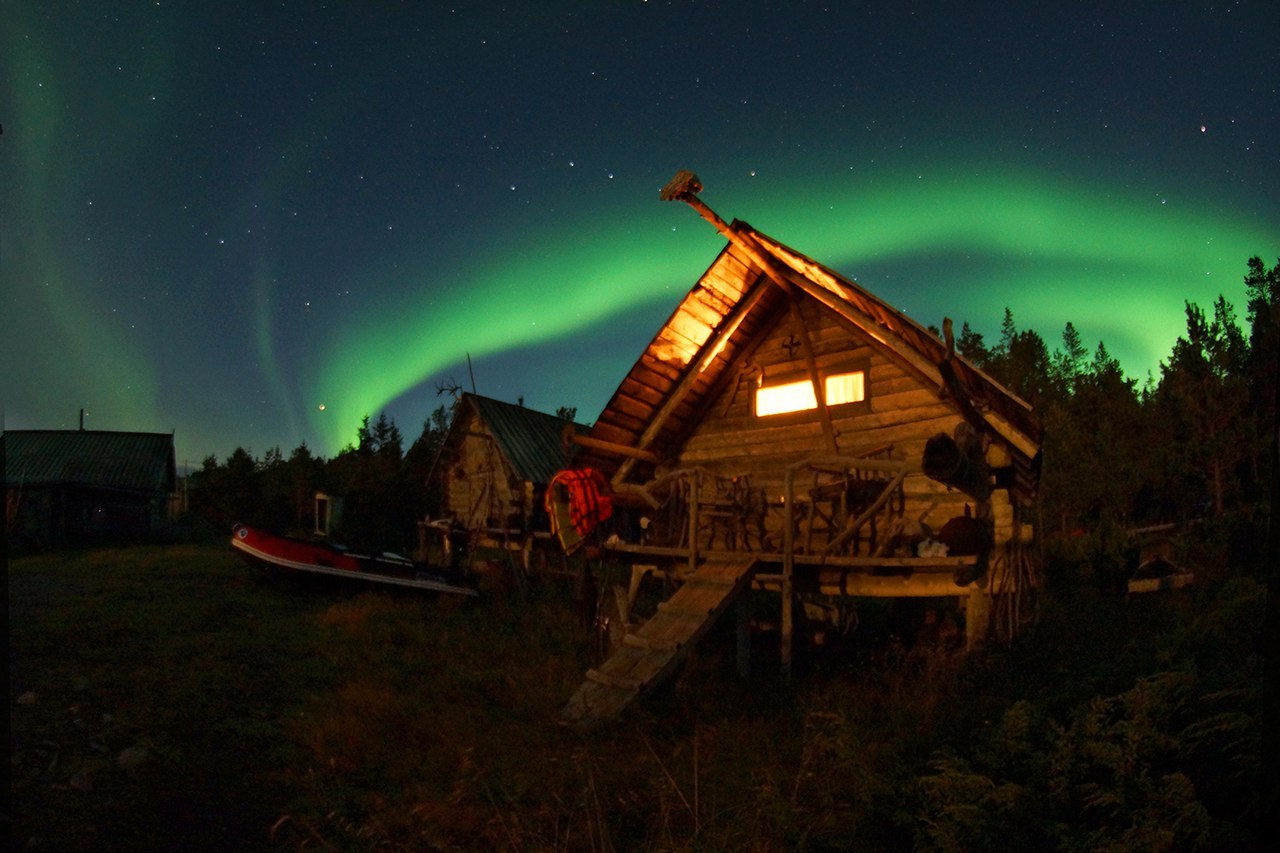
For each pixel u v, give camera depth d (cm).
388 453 3462
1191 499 2155
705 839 534
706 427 1420
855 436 1210
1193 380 2177
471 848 530
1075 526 2230
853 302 1109
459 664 1009
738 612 1080
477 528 2130
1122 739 525
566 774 655
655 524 1432
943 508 1098
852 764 595
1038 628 1073
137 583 1437
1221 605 762
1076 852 441
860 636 1260
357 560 1550
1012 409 948
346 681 901
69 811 507
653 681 848
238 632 1083
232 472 3331
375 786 625
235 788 592
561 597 1678
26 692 692
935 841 496
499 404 2572
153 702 727
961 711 716
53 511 2783
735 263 1228
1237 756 462
